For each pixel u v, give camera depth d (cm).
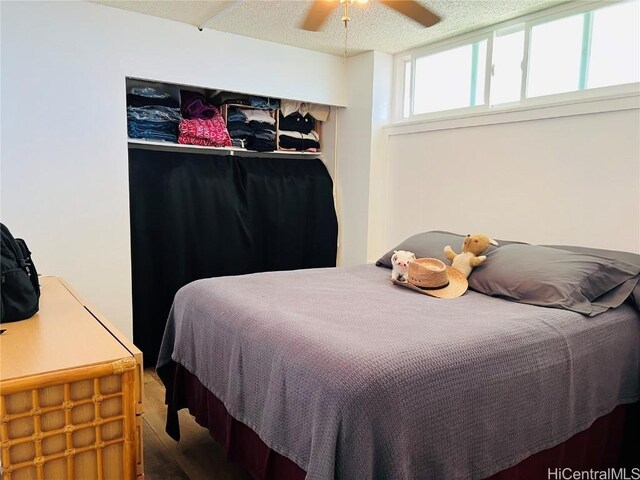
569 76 268
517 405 148
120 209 292
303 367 138
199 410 208
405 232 361
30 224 263
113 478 137
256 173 369
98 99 277
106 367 129
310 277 251
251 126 364
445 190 329
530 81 288
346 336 149
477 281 228
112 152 285
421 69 358
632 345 192
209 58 312
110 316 294
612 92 245
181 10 279
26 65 254
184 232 330
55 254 272
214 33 312
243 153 381
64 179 271
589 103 248
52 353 133
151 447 222
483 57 312
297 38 329
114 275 293
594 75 258
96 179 281
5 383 115
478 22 296
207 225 340
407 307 192
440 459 130
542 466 159
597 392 177
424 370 132
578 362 169
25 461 122
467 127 312
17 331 150
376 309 188
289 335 154
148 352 324
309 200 394
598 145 247
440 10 274
